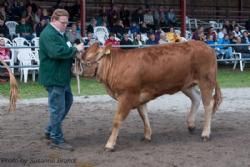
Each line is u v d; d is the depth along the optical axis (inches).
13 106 307.0
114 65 316.5
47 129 335.3
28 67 647.8
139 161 289.4
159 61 321.4
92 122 408.2
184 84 335.9
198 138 350.3
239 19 1221.7
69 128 383.9
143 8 1032.8
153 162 287.1
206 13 1234.6
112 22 905.5
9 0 840.3
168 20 971.9
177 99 537.6
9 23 792.9
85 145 330.3
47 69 311.0
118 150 315.9
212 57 341.4
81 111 459.5
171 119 421.7
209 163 285.6
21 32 765.9
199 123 402.3
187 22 1047.6
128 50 322.7
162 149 318.0
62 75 312.3
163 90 329.4
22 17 785.6
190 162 287.4
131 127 386.6
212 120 417.1
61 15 306.5
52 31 305.9
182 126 392.5
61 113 316.8
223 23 1072.2
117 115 316.2
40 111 459.8
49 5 1019.9
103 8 949.2
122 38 783.7
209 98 341.7
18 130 376.8
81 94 570.3
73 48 309.6
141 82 318.3
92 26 849.5
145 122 337.1
